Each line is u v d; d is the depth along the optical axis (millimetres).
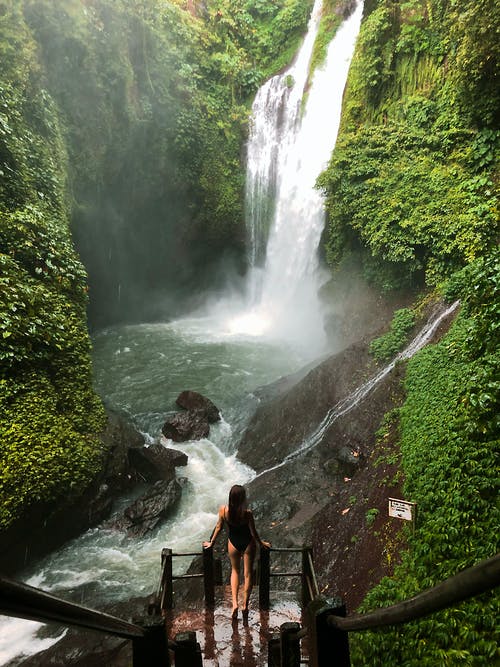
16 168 11664
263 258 21656
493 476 5621
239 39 22828
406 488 6734
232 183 20938
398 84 15055
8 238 10508
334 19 20984
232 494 5387
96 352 17750
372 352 12094
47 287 10828
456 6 12016
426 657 4094
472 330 7875
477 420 6258
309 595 5586
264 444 11906
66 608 1557
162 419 12977
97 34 15406
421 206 12516
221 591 6539
